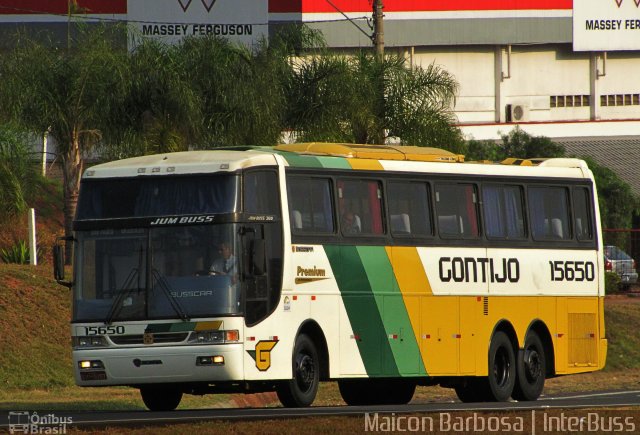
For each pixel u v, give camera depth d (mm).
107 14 191750
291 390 59562
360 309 63562
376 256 64750
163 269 56969
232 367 55938
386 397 74438
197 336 56125
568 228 76688
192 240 57000
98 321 57156
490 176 72125
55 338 89000
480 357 70250
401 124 112688
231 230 56875
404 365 65812
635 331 116312
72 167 107812
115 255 57656
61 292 94375
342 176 63750
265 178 59531
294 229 60344
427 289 67375
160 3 188250
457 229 69812
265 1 190500
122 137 104188
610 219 184125
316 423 48094
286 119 110188
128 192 58344
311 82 110688
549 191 75750
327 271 61938
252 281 57250
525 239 73625
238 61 107312
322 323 61438
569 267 76125
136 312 56719
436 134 113438
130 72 104250
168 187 58000
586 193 78125
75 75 106562
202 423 48188
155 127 104375
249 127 105625
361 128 111875
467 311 69562
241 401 76188
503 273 71938
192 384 57938
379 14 114562
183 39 110750
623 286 140625
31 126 106938
